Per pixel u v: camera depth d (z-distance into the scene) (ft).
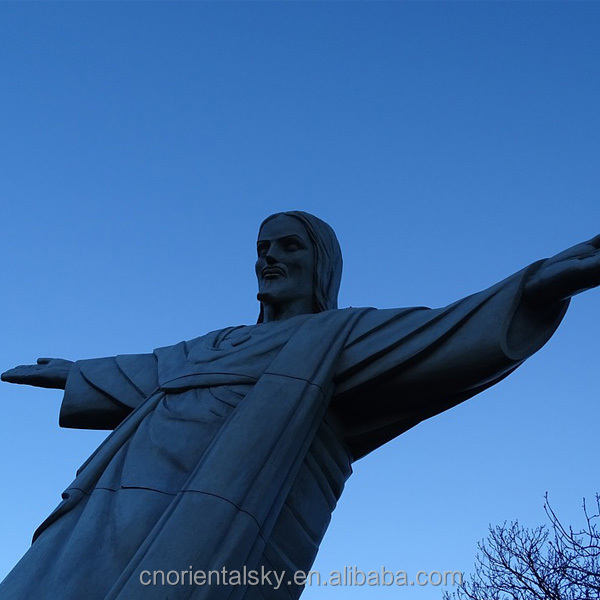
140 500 52.95
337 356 59.06
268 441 53.52
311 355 58.90
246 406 55.77
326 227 70.44
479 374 56.08
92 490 55.88
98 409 66.08
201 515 49.44
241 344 62.03
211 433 56.18
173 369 63.10
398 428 60.23
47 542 52.85
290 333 61.82
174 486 53.72
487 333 55.57
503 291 56.59
